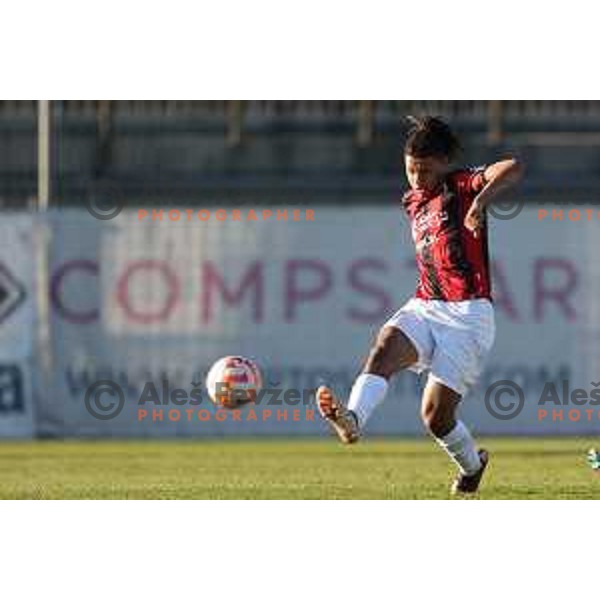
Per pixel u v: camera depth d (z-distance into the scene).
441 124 36.69
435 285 36.81
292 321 75.12
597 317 74.31
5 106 93.75
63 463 54.53
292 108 95.81
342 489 41.72
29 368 75.31
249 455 58.84
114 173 90.62
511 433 74.31
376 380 35.81
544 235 74.25
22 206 92.25
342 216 74.81
